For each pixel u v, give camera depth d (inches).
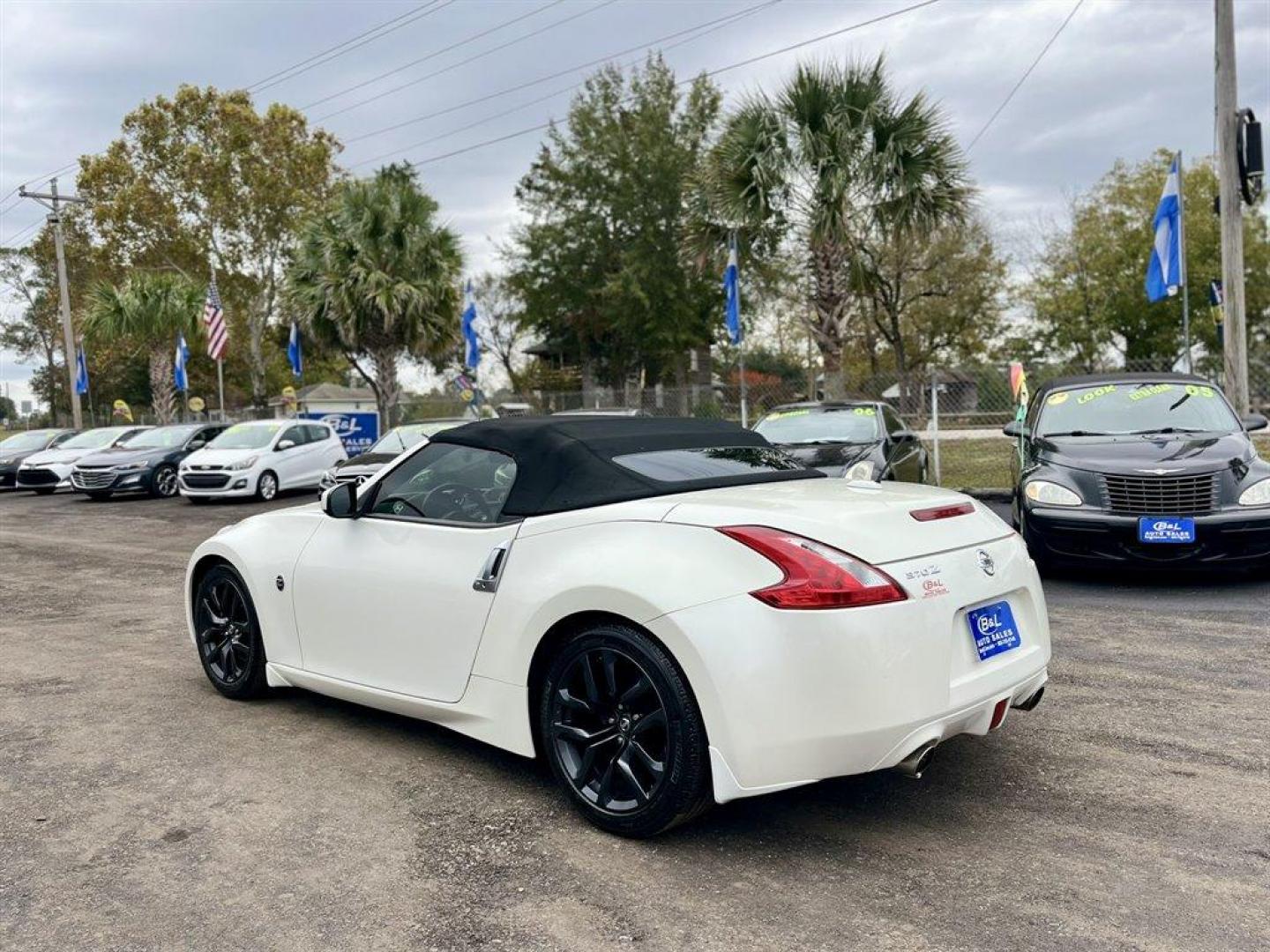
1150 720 165.3
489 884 113.5
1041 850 118.9
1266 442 556.4
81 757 158.6
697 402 882.1
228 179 1560.0
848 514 122.9
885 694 111.9
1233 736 156.6
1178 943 97.1
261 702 188.7
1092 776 141.8
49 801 140.3
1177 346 1589.6
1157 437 293.9
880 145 585.6
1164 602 256.5
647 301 1531.7
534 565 134.5
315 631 167.9
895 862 116.6
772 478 152.3
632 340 1641.2
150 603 306.0
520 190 1706.4
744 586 114.8
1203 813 128.1
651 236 1561.3
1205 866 113.4
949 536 128.0
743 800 137.2
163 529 541.6
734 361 1900.8
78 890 113.5
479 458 153.3
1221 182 464.1
